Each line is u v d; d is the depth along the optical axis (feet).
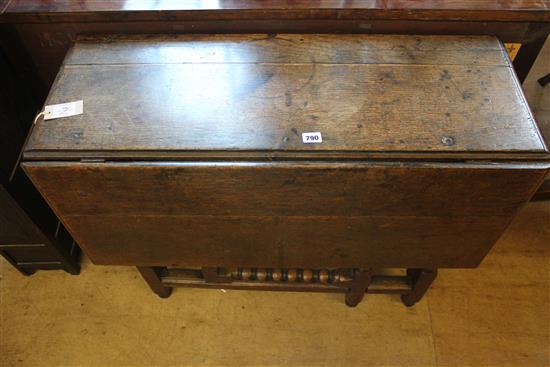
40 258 4.53
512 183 2.61
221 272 4.13
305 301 4.58
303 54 3.04
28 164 2.62
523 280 4.67
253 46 3.10
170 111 2.77
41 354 4.27
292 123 2.70
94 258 3.48
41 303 4.59
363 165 2.55
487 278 4.68
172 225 3.05
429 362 4.18
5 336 4.38
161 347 4.31
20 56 3.43
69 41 3.29
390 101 2.78
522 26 3.13
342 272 4.04
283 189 2.71
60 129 2.70
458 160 2.58
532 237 4.99
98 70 2.97
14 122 3.70
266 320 4.46
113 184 2.71
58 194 2.81
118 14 3.07
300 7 3.04
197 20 3.13
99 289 4.69
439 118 2.71
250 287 4.29
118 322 4.47
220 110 2.76
